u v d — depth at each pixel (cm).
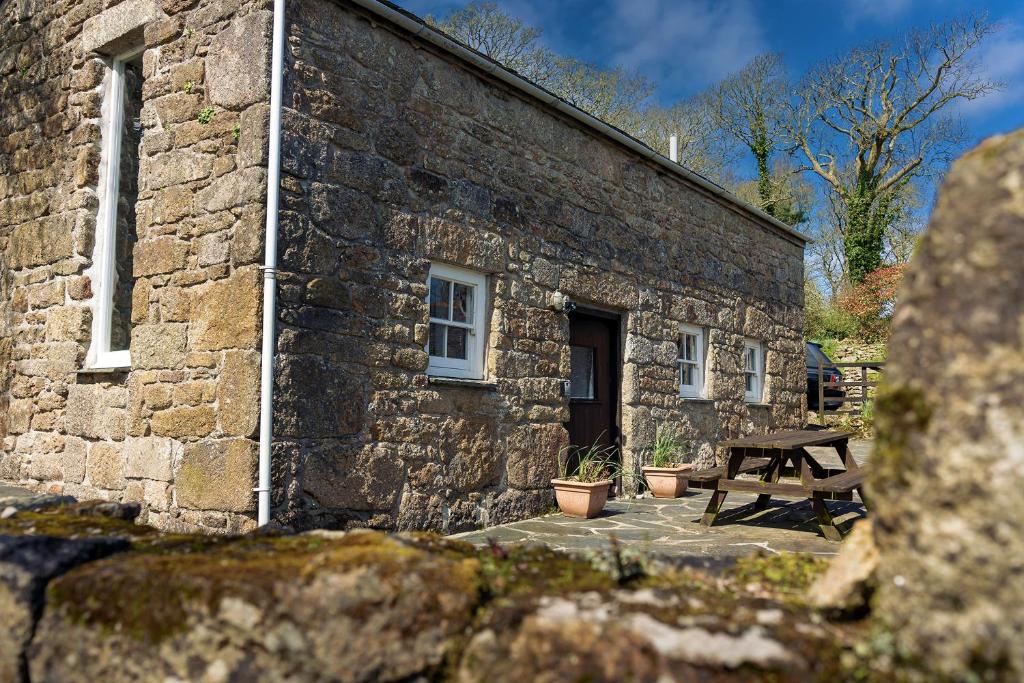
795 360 1127
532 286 644
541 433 641
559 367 669
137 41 550
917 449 160
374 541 231
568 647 170
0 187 643
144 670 196
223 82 460
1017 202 158
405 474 511
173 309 471
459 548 242
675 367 841
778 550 477
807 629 172
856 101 2316
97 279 563
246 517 419
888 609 167
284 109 449
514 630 180
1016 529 145
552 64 2023
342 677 180
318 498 451
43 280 594
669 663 162
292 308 444
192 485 446
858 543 198
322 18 477
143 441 480
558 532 554
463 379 581
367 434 486
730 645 163
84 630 208
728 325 955
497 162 615
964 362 156
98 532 271
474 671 180
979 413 152
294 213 449
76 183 569
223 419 434
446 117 568
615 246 755
